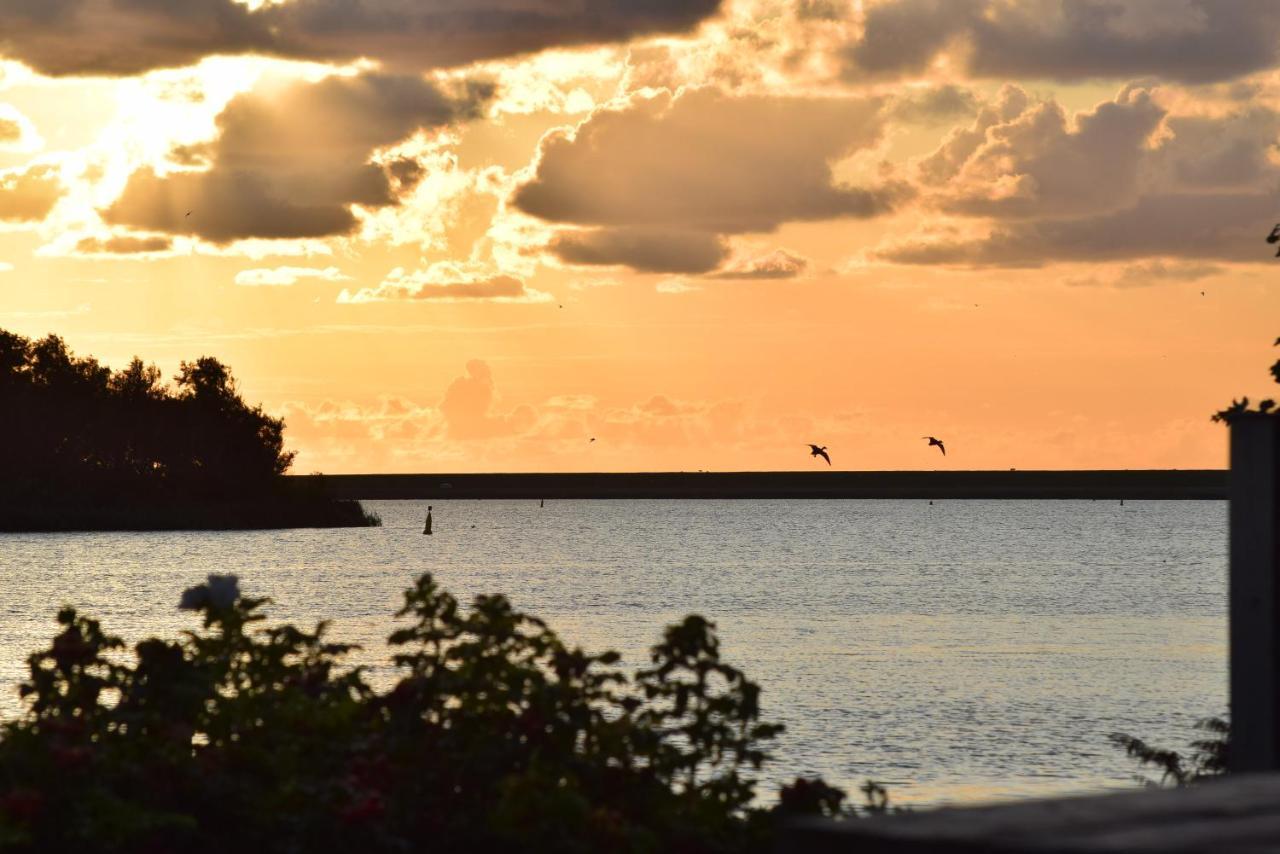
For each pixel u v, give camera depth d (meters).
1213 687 96.62
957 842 7.72
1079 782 64.38
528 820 18.27
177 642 20.91
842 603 178.75
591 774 20.17
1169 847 7.50
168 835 18.47
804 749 71.38
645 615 160.88
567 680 21.12
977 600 184.25
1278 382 31.09
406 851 19.11
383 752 20.11
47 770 18.30
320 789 19.08
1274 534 17.31
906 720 80.69
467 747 20.48
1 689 78.62
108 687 20.75
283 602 176.12
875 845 7.90
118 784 18.62
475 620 21.38
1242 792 9.23
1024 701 89.06
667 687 21.77
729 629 143.00
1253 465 17.55
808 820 8.24
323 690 21.30
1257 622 17.47
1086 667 108.81
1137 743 35.88
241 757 19.23
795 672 104.12
